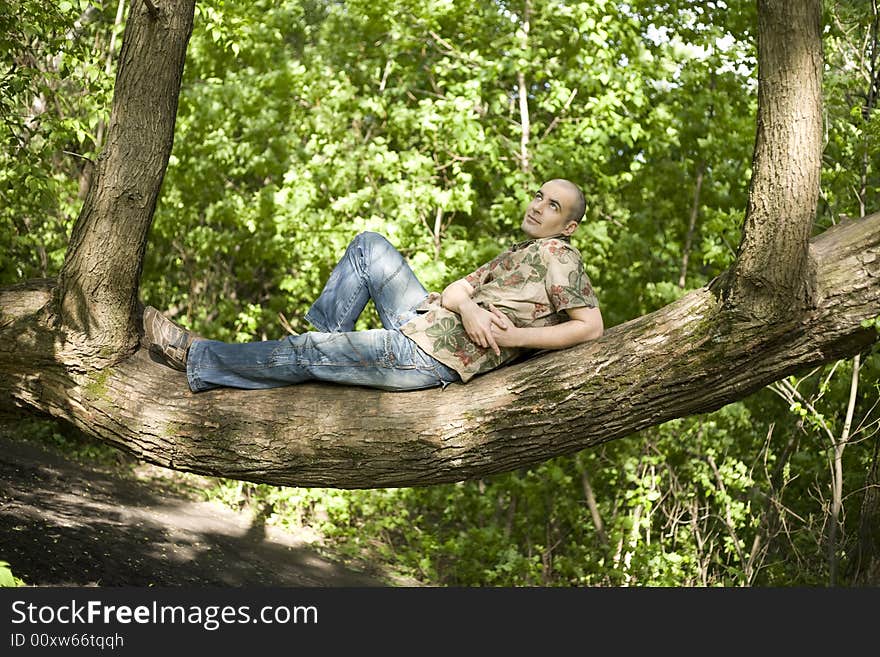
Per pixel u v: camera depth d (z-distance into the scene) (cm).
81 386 423
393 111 1053
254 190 1252
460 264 950
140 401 418
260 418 405
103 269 416
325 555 995
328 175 1032
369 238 418
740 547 879
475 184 1158
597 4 923
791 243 338
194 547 862
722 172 954
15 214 962
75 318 421
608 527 951
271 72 1068
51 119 644
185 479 1220
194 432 410
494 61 999
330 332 416
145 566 746
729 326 359
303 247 1025
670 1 949
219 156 1073
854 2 857
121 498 996
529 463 397
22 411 437
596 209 1023
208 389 418
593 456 930
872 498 742
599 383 377
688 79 955
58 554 705
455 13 1039
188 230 1245
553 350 396
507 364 409
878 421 798
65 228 1050
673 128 954
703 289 376
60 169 1111
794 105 329
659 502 923
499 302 395
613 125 937
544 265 395
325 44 1146
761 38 335
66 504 880
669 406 376
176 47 409
